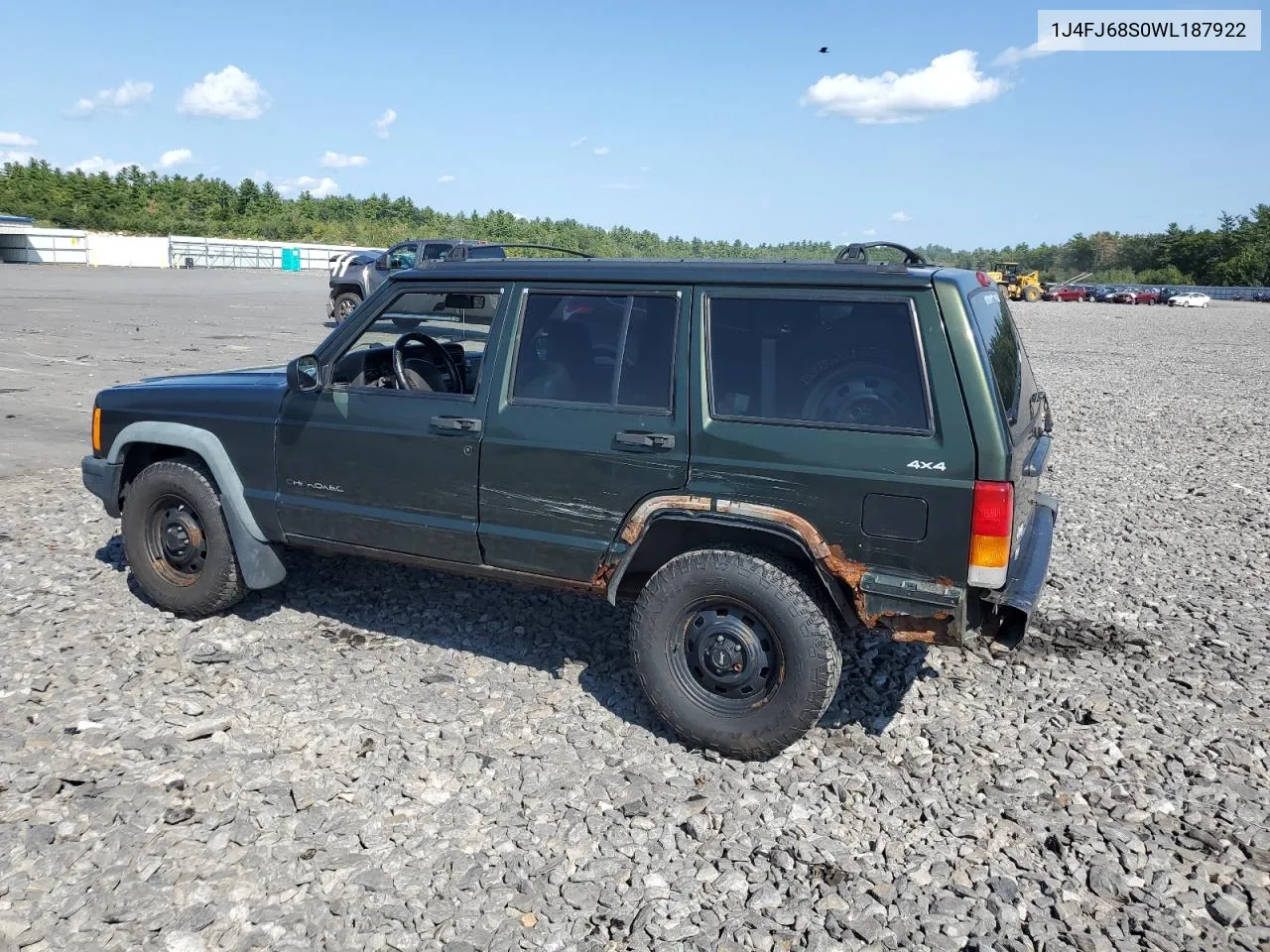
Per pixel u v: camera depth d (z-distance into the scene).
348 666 4.60
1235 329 35.38
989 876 3.21
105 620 5.07
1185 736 4.18
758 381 3.80
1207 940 2.92
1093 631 5.34
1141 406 14.53
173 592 5.06
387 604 5.38
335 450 4.58
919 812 3.57
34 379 12.85
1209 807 3.63
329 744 3.88
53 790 3.49
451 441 4.29
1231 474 9.61
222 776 3.62
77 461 8.67
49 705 4.12
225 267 63.53
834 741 4.07
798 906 3.03
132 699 4.20
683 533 4.03
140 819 3.34
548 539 4.17
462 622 5.16
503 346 4.25
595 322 4.11
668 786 3.68
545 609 5.36
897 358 3.59
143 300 27.98
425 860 3.20
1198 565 6.56
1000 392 3.55
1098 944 2.90
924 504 3.50
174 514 5.04
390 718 4.11
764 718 3.77
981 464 3.43
